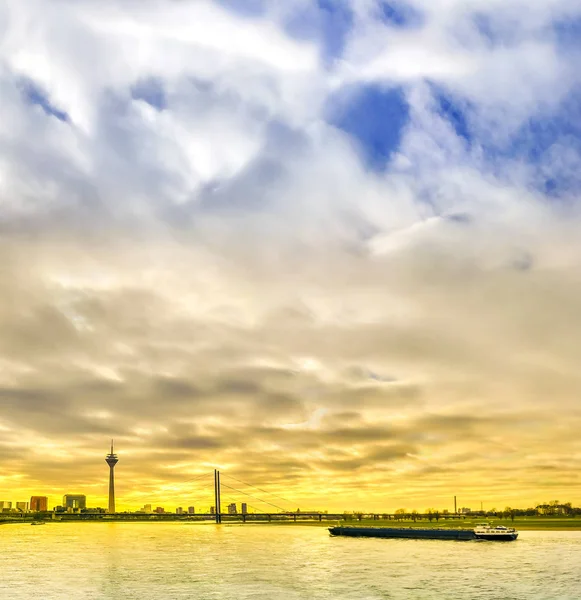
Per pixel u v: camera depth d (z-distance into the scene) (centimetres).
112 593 13212
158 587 13938
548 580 14600
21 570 17188
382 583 14275
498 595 12594
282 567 17600
